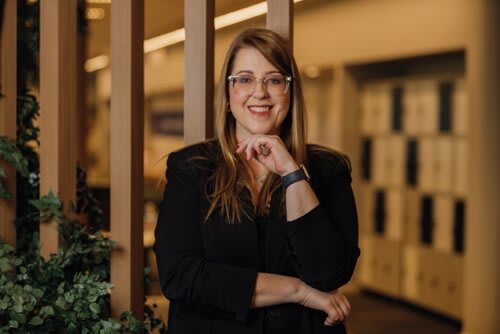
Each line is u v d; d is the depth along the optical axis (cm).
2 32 255
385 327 555
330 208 176
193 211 174
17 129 265
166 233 174
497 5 479
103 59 772
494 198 492
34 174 265
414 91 587
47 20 239
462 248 536
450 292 552
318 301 169
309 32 653
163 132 985
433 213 567
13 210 255
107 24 373
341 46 626
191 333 174
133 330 221
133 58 225
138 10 226
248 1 266
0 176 250
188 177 176
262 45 175
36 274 230
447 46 518
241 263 172
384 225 630
